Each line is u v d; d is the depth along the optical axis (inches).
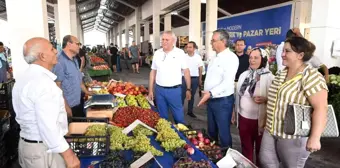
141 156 76.3
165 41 133.1
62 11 470.9
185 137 100.3
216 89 110.3
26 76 65.9
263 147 86.1
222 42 111.2
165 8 636.1
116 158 73.7
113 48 616.7
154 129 103.0
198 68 215.9
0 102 137.8
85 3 909.2
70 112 112.0
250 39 552.7
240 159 85.2
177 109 140.7
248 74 108.6
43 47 66.5
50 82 65.5
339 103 167.5
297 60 74.8
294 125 71.7
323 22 201.3
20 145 69.8
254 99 101.7
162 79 136.7
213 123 121.6
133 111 112.4
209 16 424.2
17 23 144.6
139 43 934.4
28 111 65.5
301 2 426.3
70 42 121.7
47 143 64.6
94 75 340.8
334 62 207.3
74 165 68.2
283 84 77.0
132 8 970.1
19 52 146.4
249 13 551.8
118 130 93.0
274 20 480.4
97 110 111.5
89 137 80.6
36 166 68.6
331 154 148.1
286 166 80.6
